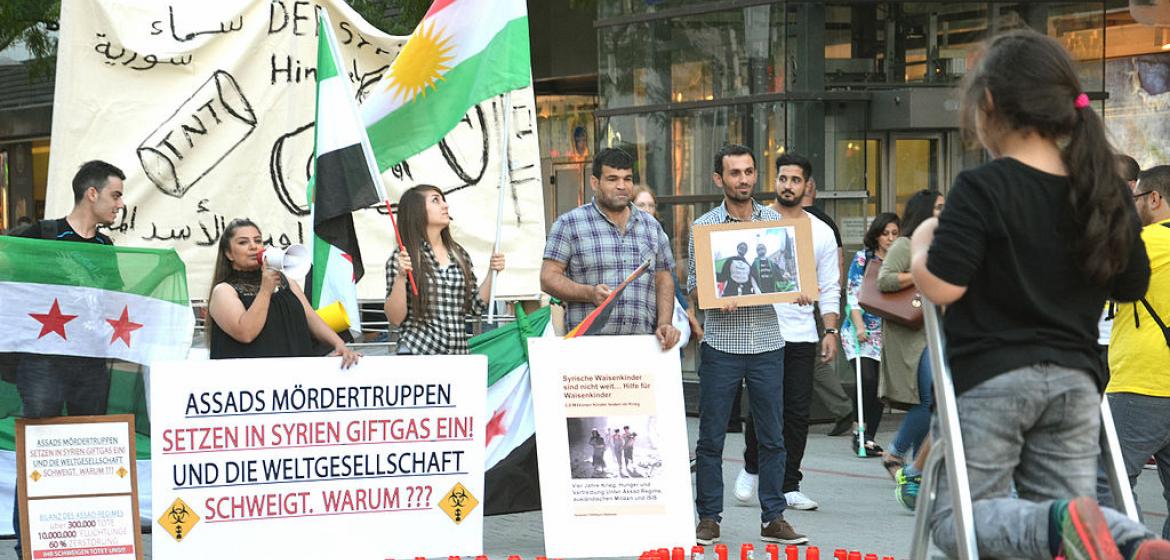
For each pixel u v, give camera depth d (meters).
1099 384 3.97
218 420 6.39
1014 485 4.16
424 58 8.22
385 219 9.59
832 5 12.96
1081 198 3.81
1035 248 3.82
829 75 12.99
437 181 9.69
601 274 7.59
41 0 16.14
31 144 26.27
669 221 13.92
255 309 6.68
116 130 8.83
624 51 14.42
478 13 8.27
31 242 6.74
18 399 6.73
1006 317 3.88
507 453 7.59
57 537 6.44
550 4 18.59
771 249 7.80
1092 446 3.98
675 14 13.83
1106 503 6.21
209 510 6.38
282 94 9.16
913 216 9.25
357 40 9.39
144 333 6.96
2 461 7.19
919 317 9.23
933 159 13.45
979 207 3.80
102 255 6.87
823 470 10.59
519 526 8.50
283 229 9.16
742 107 13.25
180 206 8.94
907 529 8.24
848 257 13.09
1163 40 13.84
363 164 7.62
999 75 3.89
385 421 6.65
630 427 7.07
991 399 3.87
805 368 8.74
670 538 7.01
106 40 8.80
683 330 9.56
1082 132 3.85
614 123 14.48
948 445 3.83
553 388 7.05
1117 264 3.85
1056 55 3.88
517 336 7.72
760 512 8.95
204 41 8.98
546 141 19.30
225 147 9.04
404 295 7.33
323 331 7.09
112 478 6.52
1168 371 6.48
